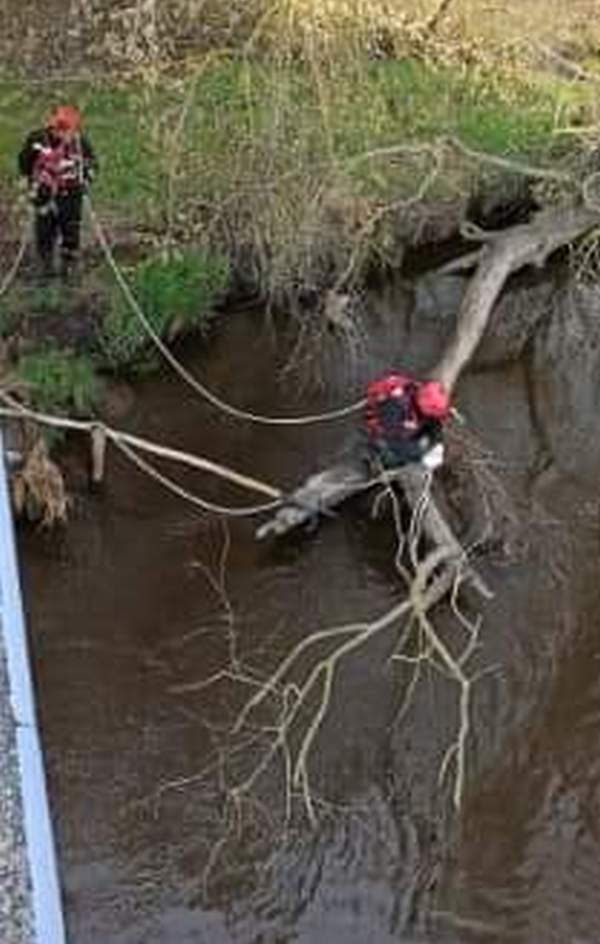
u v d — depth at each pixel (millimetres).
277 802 12148
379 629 13125
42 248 15234
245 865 11664
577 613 14055
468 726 12992
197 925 11195
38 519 13945
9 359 14703
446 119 17828
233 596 13891
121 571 13977
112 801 12000
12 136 17156
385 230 16672
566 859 12016
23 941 8516
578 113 18062
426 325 16938
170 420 15312
